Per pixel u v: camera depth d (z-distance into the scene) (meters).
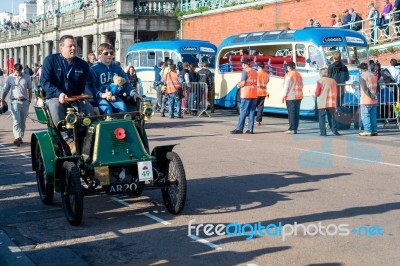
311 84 21.38
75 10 54.38
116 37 43.88
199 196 9.77
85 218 8.67
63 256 7.01
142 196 9.95
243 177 11.25
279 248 7.04
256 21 35.72
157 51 29.56
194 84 25.33
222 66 26.67
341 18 29.34
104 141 8.29
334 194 9.70
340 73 18.64
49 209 9.32
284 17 33.56
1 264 6.82
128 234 7.81
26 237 7.82
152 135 17.86
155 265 6.63
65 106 9.01
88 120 8.53
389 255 6.73
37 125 21.19
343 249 6.96
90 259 6.90
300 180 10.86
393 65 20.66
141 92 30.47
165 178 8.61
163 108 24.80
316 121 21.73
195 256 6.88
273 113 25.42
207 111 26.73
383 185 10.34
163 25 43.78
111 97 8.96
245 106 18.06
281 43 23.22
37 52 67.56
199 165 12.56
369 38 27.42
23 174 12.12
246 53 24.95
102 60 9.36
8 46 77.06
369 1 28.69
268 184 10.58
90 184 8.33
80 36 53.34
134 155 8.34
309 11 31.92
